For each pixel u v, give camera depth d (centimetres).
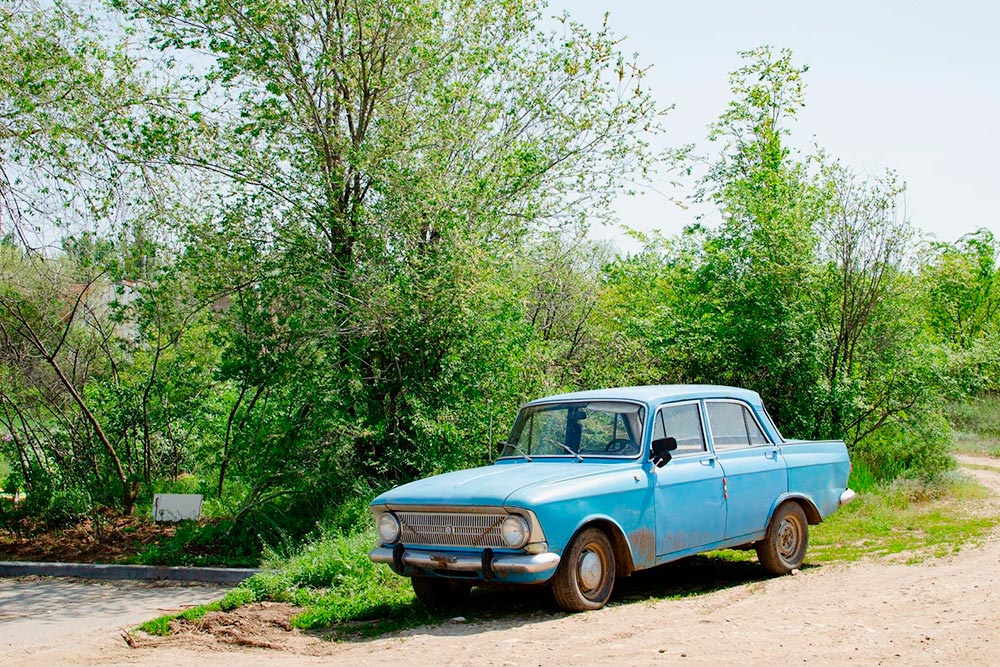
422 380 1400
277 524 1299
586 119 1561
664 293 1894
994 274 4212
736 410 959
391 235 1391
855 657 568
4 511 1503
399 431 1384
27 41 1373
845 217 1730
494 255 1427
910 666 537
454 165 1503
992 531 1199
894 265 1717
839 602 770
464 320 1364
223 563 1236
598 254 2323
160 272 1423
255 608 871
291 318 1337
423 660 632
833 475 1041
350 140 1435
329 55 1423
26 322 1460
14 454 1554
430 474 1334
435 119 1455
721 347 1708
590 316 2002
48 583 1180
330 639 754
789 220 1708
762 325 1653
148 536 1392
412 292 1344
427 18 1450
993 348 1839
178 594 1088
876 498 1477
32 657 725
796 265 1667
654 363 1798
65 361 1584
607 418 872
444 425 1334
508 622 758
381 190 1379
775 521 953
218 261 1378
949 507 1473
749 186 1877
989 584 814
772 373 1658
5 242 1405
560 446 881
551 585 769
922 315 1820
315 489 1319
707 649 611
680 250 1836
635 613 766
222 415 1508
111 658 703
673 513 842
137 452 1588
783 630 664
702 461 886
